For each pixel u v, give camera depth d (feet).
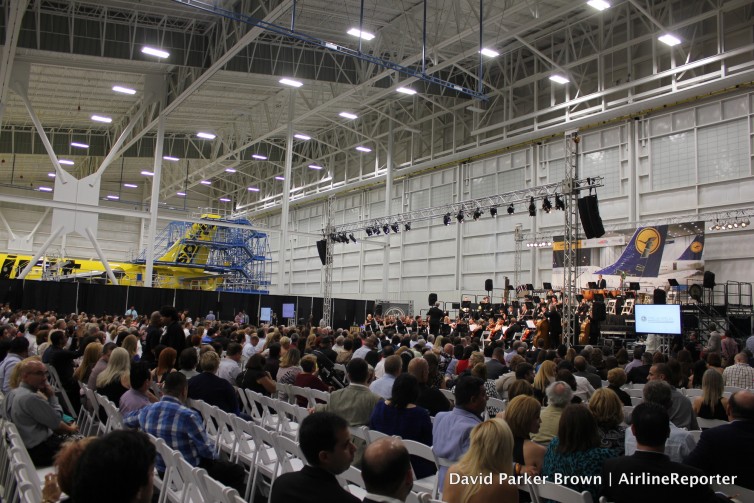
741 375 28.60
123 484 6.31
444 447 14.35
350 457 9.75
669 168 70.38
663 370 24.09
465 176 96.43
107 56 67.41
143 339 45.44
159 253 139.54
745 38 63.52
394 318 85.20
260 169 154.71
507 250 88.79
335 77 78.28
